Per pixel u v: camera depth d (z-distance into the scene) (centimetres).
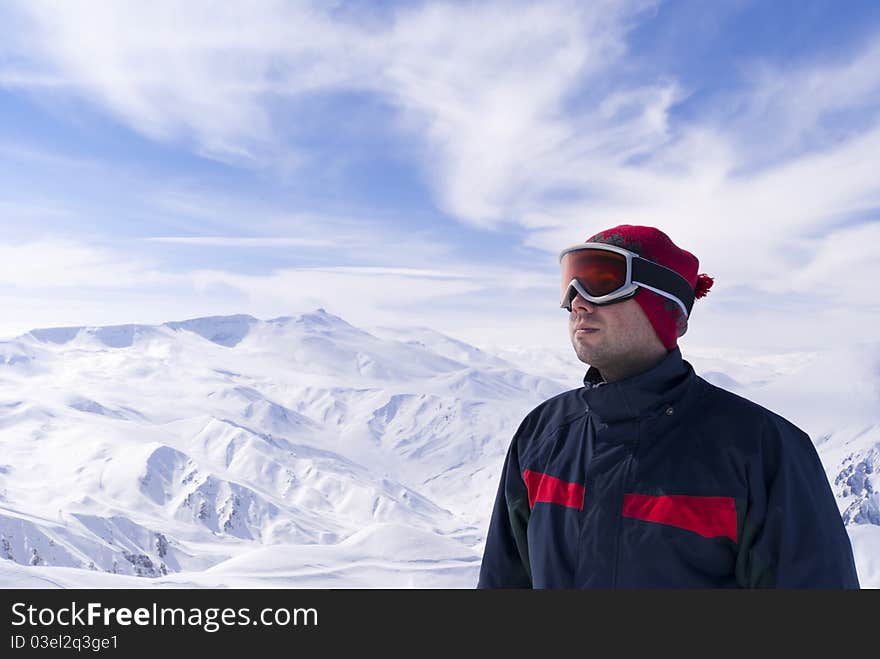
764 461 251
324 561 8144
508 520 312
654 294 271
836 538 251
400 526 9394
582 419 291
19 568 3947
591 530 264
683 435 262
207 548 19125
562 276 292
